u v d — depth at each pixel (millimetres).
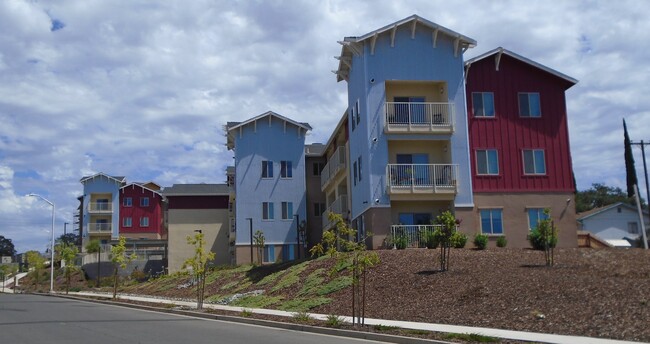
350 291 22781
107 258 62344
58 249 58281
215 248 60938
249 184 49469
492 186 33656
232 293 30016
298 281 26875
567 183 34281
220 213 61781
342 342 14477
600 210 59719
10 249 141000
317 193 51531
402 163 34062
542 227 24844
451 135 33406
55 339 15367
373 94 33375
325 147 48906
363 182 33969
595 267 20781
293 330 17469
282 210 49625
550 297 16812
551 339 13133
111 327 18453
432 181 32719
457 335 14062
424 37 34188
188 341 14719
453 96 33781
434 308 18484
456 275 21422
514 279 19406
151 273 59469
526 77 35062
